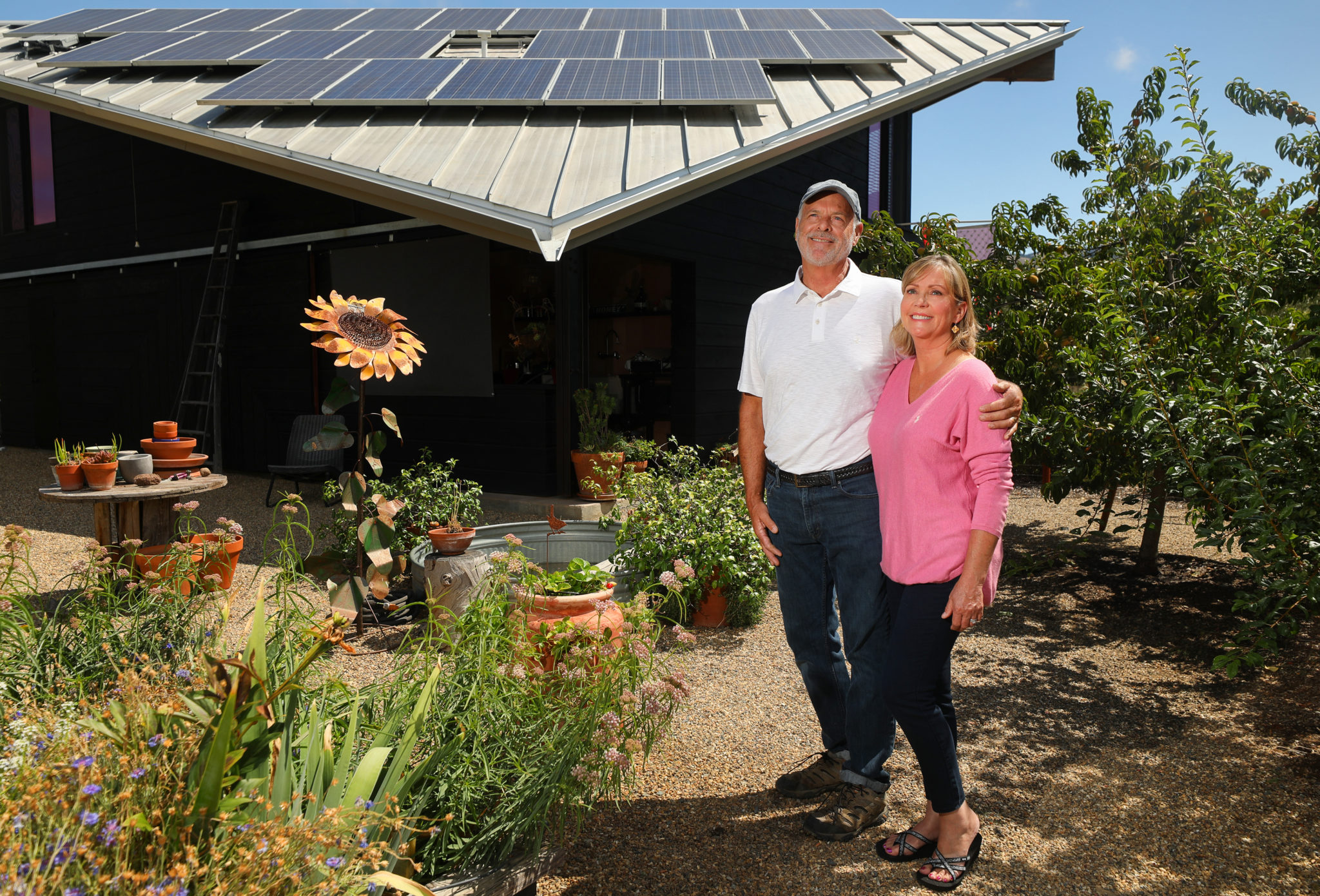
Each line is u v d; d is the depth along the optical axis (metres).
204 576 3.04
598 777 2.23
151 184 10.11
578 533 5.22
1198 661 3.85
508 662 2.33
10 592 2.62
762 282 9.72
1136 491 7.95
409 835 1.77
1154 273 4.75
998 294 5.18
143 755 1.51
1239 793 2.67
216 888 1.31
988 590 2.14
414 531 4.96
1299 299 4.22
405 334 3.93
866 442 2.45
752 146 6.20
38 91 7.55
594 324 10.01
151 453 4.75
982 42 9.48
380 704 2.25
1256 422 3.56
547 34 8.93
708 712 3.30
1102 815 2.57
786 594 2.65
